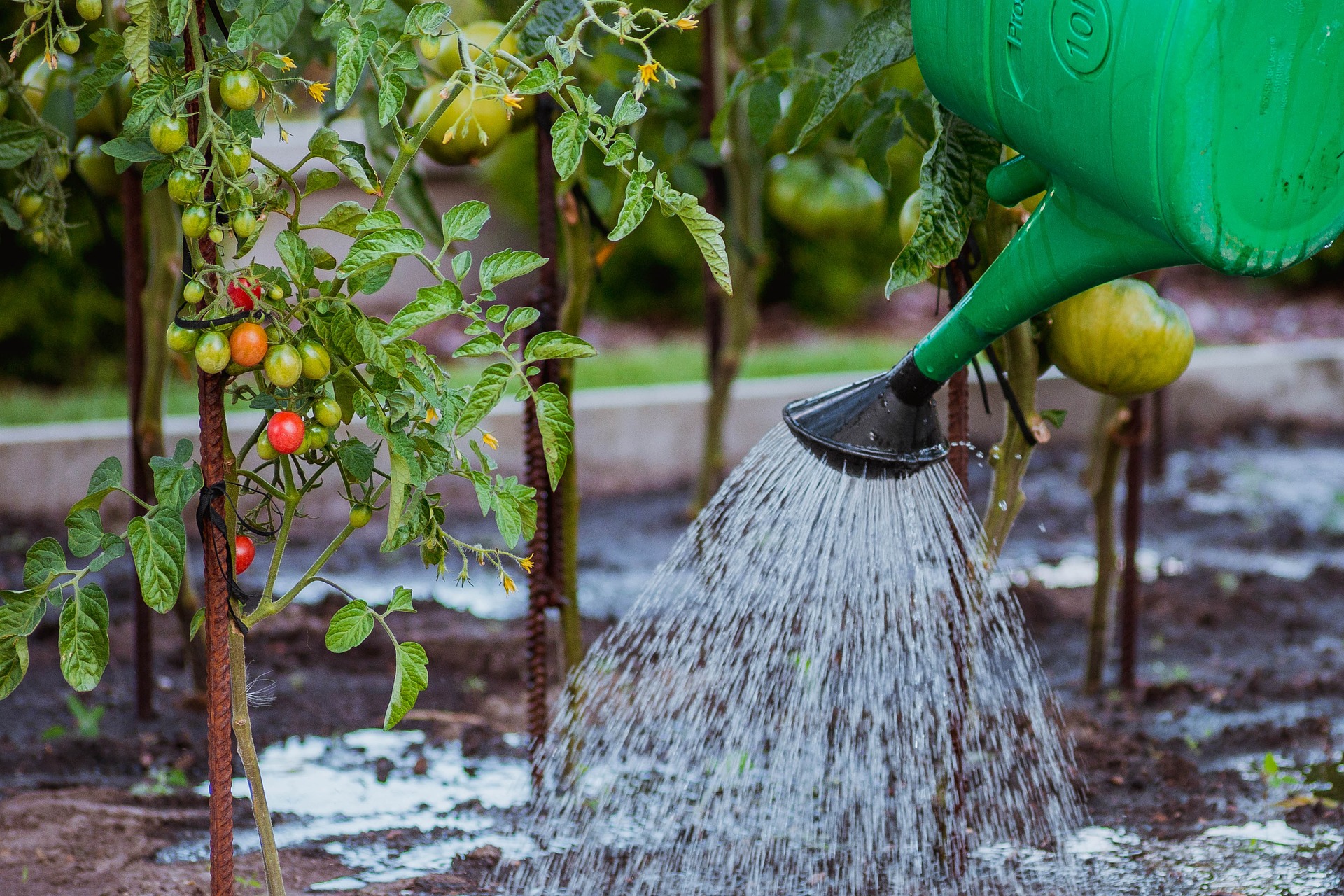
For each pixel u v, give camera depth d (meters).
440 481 5.07
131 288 3.04
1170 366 2.10
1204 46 1.32
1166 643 3.71
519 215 8.24
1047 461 5.79
